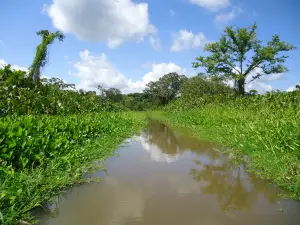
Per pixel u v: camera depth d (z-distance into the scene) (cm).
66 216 310
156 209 328
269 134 647
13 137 468
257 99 1413
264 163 514
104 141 754
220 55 2464
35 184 372
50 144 521
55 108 1045
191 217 307
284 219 304
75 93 1272
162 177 456
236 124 952
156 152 681
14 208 307
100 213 317
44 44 1273
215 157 618
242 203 348
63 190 391
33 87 1067
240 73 2439
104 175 466
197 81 2875
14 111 848
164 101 5525
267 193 384
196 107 2036
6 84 891
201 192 386
